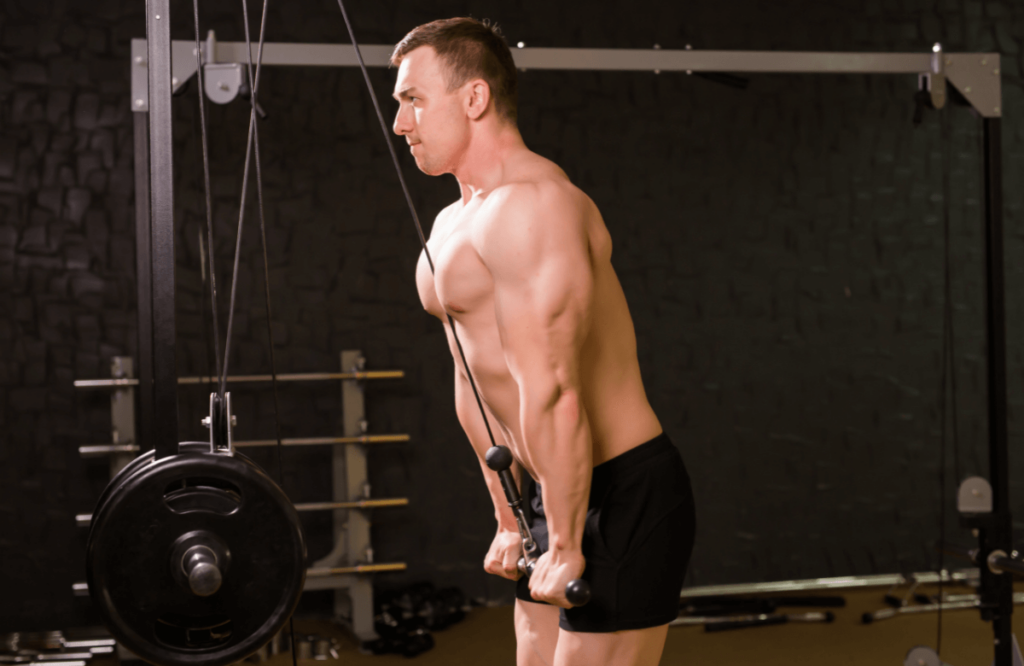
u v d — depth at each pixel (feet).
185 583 3.51
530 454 4.48
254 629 3.67
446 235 5.29
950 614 13.06
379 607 13.20
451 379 13.71
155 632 3.61
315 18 13.28
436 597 12.74
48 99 12.64
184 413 12.82
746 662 11.25
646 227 14.20
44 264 12.63
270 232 13.15
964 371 14.97
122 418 12.09
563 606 4.49
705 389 14.35
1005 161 15.11
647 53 9.05
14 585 12.46
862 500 14.69
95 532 3.52
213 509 3.62
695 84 14.29
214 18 12.96
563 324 4.33
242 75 8.28
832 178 14.66
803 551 14.53
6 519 12.48
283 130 13.19
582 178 14.03
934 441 14.87
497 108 4.89
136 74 8.26
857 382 14.73
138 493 3.54
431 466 13.65
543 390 4.34
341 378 12.69
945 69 9.25
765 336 14.51
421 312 13.62
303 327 13.26
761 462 14.47
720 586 14.32
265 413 13.12
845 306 14.70
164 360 3.68
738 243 14.44
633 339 5.20
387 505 13.34
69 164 12.68
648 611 4.89
